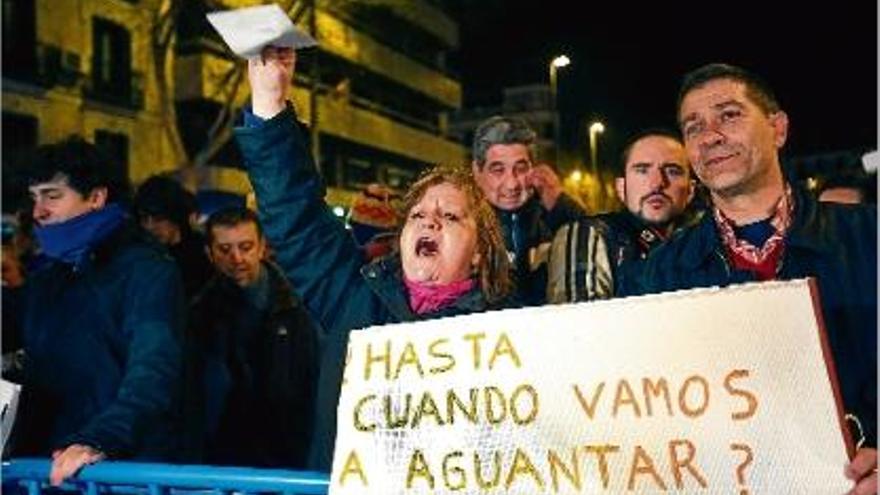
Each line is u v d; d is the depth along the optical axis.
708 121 2.00
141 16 24.23
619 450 1.68
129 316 2.31
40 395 2.41
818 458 1.55
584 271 2.44
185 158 25.00
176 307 2.35
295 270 2.20
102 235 2.40
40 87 21.50
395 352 1.87
